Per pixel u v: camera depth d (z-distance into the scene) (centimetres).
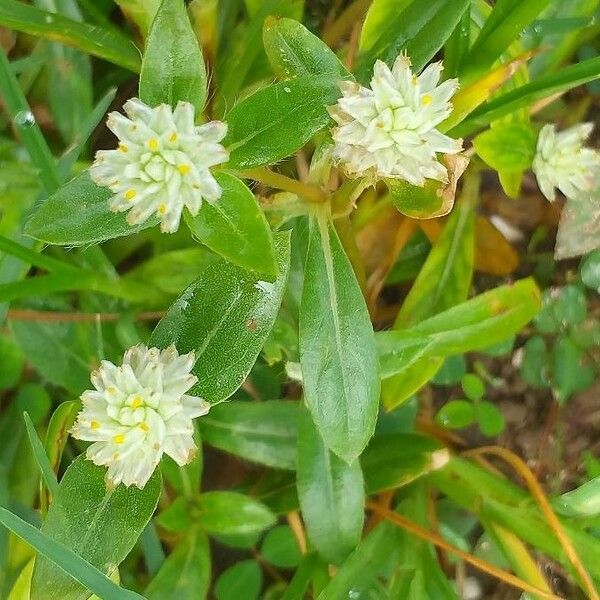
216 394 9
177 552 11
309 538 11
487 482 12
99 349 12
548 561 13
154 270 12
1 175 12
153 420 8
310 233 10
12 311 12
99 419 8
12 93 10
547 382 14
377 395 9
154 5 10
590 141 14
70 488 8
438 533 12
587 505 11
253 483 13
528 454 14
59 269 11
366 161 8
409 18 10
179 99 8
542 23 12
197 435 11
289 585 11
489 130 12
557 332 14
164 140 7
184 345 9
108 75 13
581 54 14
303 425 11
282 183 9
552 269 14
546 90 10
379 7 11
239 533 11
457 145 8
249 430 11
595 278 14
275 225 10
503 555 12
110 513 9
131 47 11
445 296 12
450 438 14
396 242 13
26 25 10
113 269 12
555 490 14
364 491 11
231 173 8
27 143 10
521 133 12
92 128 11
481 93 9
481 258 14
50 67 13
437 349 11
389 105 8
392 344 10
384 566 12
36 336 12
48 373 12
